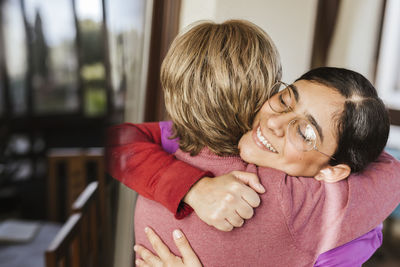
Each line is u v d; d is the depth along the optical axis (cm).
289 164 54
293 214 51
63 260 81
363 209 56
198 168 58
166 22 111
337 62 164
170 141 68
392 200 61
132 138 65
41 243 90
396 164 67
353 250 56
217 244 52
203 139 58
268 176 54
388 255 193
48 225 97
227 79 52
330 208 54
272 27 130
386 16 181
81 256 85
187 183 53
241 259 52
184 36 56
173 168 56
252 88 54
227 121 55
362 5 165
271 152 54
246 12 121
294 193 52
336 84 52
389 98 212
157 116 117
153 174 56
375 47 177
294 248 53
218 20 117
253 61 53
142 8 101
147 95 111
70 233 82
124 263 86
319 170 54
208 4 116
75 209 84
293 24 136
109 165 61
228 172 57
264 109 55
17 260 83
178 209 53
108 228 85
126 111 82
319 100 51
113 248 85
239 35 54
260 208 51
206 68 53
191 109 55
